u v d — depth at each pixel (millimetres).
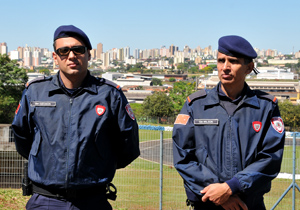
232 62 2506
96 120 2518
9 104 40906
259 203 2559
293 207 4871
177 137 2596
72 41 2488
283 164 6918
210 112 2570
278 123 2570
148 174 7070
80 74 2523
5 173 6301
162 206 5652
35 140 2555
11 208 5207
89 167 2484
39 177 2490
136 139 2686
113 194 2715
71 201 2482
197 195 2502
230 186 2342
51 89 2568
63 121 2506
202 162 2525
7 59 43938
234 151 2490
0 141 6293
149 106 53500
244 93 2596
